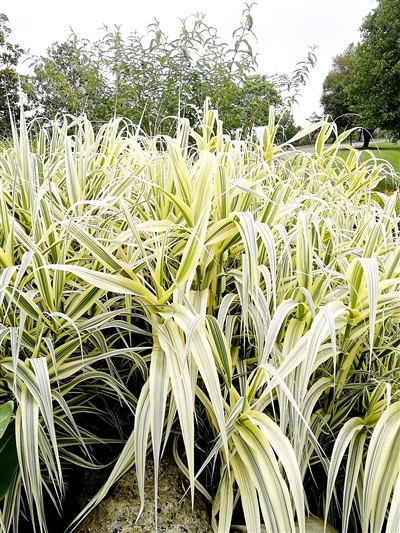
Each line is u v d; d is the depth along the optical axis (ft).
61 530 3.47
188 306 3.10
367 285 2.98
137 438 2.81
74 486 3.74
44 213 3.44
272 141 6.36
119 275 3.18
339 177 6.86
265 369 2.99
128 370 4.21
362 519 3.00
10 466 2.98
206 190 3.38
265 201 3.95
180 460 3.51
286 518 2.62
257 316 3.51
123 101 11.36
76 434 3.46
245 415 3.13
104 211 3.84
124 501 3.27
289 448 2.78
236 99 11.56
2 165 5.06
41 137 5.80
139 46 11.25
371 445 2.95
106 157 5.17
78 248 4.45
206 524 3.23
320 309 3.03
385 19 43.60
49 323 3.19
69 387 3.36
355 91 44.68
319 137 7.16
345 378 3.67
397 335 4.09
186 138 4.77
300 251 3.46
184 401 2.74
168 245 3.59
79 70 12.10
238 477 3.01
